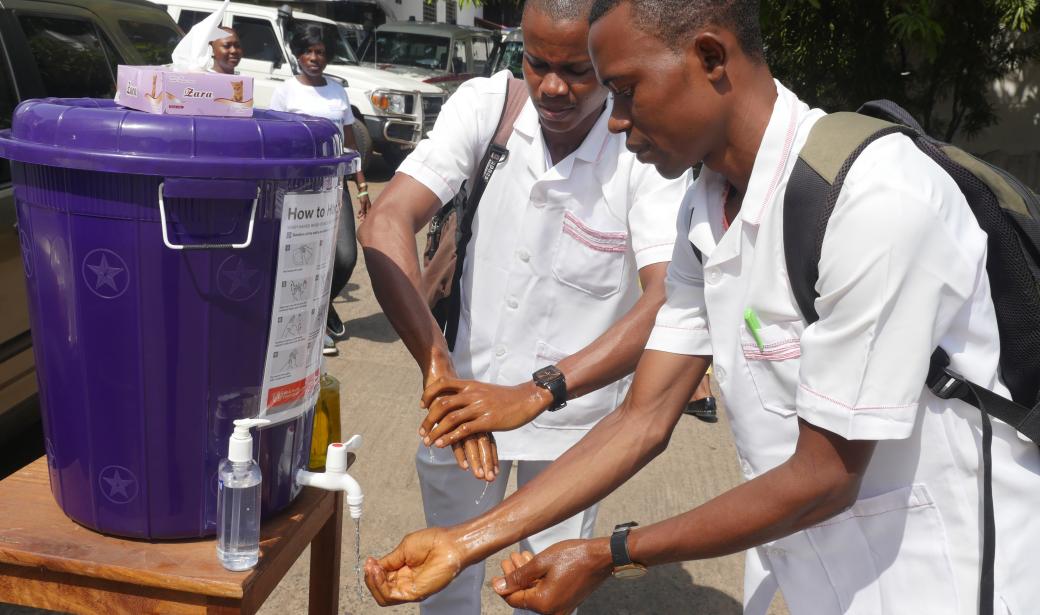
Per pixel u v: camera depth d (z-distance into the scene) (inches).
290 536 61.6
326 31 486.6
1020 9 342.6
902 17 313.6
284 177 55.0
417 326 82.8
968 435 57.4
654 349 71.9
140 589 56.6
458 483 95.2
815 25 354.6
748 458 66.4
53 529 59.4
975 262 53.5
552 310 90.8
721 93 56.7
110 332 54.9
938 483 58.2
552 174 86.2
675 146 58.0
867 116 57.4
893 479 59.2
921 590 59.2
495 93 90.4
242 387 57.4
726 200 65.0
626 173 85.7
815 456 56.0
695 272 70.6
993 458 57.7
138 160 51.7
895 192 51.7
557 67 78.3
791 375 60.4
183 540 59.1
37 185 55.3
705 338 70.9
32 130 55.1
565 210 87.8
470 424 76.6
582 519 94.0
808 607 64.4
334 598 73.7
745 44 56.4
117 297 54.3
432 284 94.0
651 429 70.7
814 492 56.2
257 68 427.5
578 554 63.6
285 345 58.7
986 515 55.8
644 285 84.2
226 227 54.3
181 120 53.1
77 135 52.9
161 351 54.9
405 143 468.8
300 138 56.4
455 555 64.9
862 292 52.2
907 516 58.9
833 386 53.9
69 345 56.2
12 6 142.6
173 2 426.9
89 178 53.0
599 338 82.0
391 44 567.8
